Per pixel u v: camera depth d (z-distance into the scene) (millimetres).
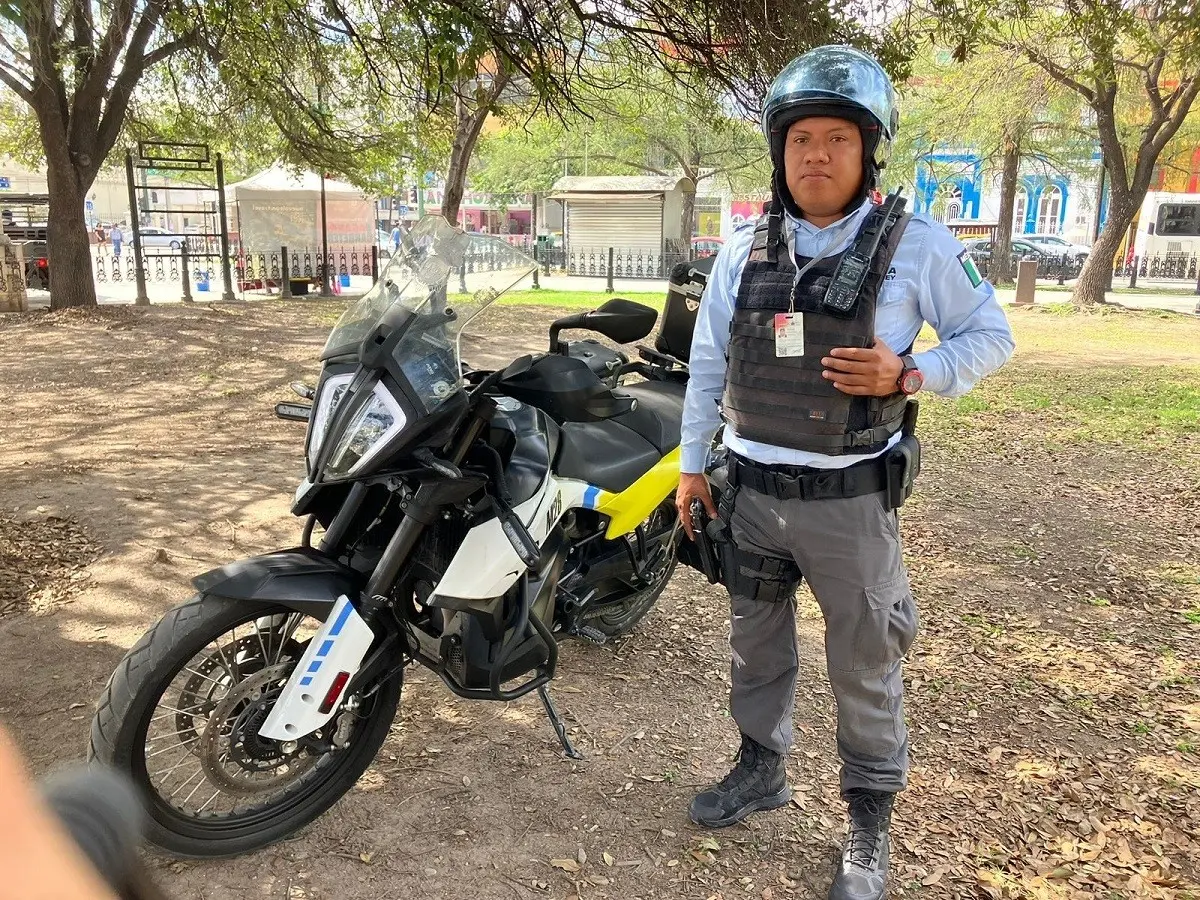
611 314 2639
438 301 2496
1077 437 7566
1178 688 3553
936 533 5258
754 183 27594
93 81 13227
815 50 2199
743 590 2549
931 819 2762
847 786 2512
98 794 688
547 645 2793
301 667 2373
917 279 2193
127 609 3852
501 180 32312
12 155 18031
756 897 2451
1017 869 2555
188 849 2428
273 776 2629
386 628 2617
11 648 3508
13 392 8242
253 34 7855
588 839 2652
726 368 2463
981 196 37469
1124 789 2912
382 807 2760
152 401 7980
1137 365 11461
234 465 5988
